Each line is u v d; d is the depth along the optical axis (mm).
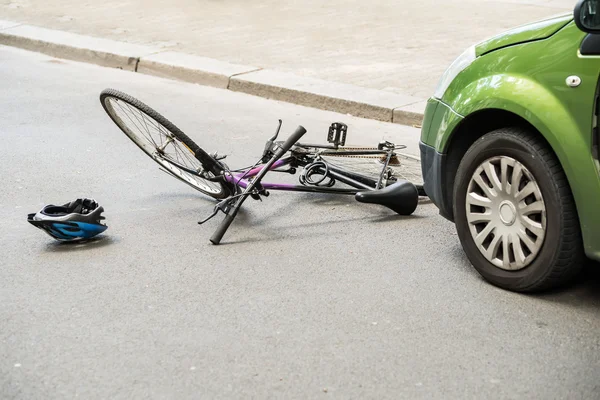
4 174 6379
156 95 9172
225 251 4914
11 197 5879
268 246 4996
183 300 4250
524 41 4145
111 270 4625
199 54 10500
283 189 5473
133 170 6523
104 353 3705
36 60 10875
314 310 4137
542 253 4078
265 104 8859
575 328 3932
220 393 3393
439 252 4891
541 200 4031
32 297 4281
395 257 4820
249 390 3414
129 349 3742
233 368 3584
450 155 4613
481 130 4562
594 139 3797
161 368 3582
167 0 14281
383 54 10344
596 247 3881
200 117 8273
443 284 4430
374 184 5797
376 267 4676
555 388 3428
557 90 3916
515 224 4191
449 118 4512
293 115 8430
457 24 11977
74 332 3904
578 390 3412
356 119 8336
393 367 3594
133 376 3516
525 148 4062
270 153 5488
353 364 3615
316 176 6426
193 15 13047
